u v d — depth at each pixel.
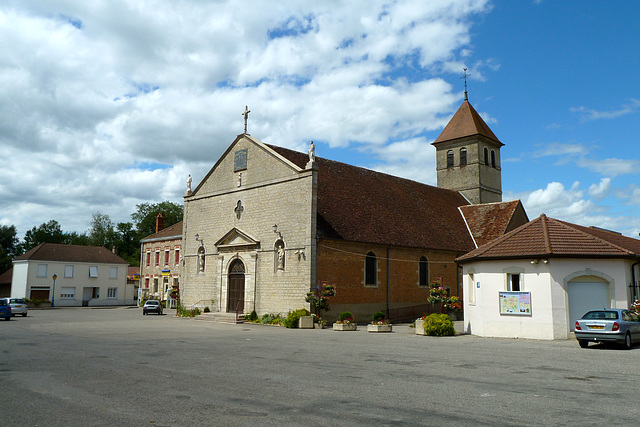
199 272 39.00
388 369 12.55
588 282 21.80
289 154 36.50
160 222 66.50
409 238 36.62
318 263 30.69
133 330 25.20
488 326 23.25
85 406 8.35
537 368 12.81
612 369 12.65
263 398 9.04
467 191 51.50
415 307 36.34
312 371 12.12
